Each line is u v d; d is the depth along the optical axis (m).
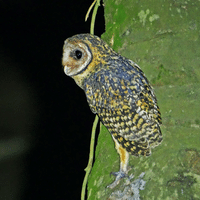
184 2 8.99
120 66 9.03
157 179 8.91
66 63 9.08
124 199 8.93
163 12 9.00
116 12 9.06
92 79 9.05
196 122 8.94
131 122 8.99
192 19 8.98
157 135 8.95
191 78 8.96
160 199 8.89
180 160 8.91
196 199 8.88
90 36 9.06
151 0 9.02
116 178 8.97
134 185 8.93
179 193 8.88
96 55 9.05
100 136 9.08
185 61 8.97
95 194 8.98
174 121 8.95
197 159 8.91
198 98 8.95
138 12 9.02
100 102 9.04
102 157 9.04
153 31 9.00
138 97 9.00
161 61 8.98
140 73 9.01
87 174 9.08
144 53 9.01
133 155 8.98
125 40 9.04
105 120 9.03
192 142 8.92
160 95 8.98
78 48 9.06
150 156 8.95
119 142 9.00
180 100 8.96
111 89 9.02
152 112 8.98
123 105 9.01
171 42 8.98
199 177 8.89
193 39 8.98
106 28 9.09
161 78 8.98
